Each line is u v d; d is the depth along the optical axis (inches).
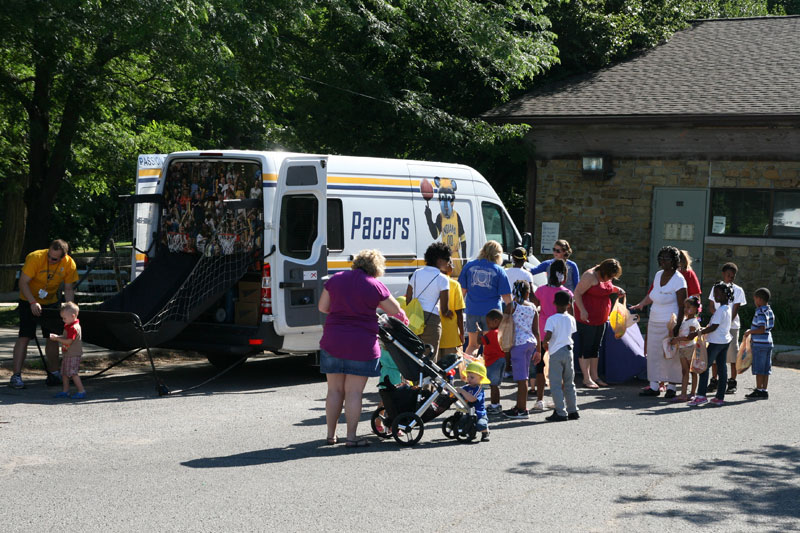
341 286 301.0
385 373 336.2
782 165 708.0
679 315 408.5
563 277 427.5
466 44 779.4
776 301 709.3
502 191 934.4
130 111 780.0
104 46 626.8
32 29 559.2
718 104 717.9
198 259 458.3
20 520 215.9
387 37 778.2
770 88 735.7
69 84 649.0
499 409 372.2
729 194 729.0
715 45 857.5
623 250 767.1
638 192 759.1
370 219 459.8
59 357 426.0
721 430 341.7
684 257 424.5
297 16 641.6
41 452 287.0
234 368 497.0
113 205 1443.2
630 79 810.2
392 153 802.8
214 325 436.8
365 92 765.9
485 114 785.6
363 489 247.8
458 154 797.9
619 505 236.4
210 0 577.0
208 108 757.3
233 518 219.0
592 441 319.6
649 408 390.6
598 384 453.1
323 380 455.8
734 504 239.3
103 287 473.1
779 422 359.3
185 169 463.2
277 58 720.3
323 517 220.8
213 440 310.2
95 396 394.9
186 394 406.6
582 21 853.8
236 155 431.2
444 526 215.3
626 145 757.9
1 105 741.3
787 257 709.3
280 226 421.1
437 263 380.5
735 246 726.5
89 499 234.4
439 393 312.0
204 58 590.2
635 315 453.1
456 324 387.2
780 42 836.0
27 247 713.0
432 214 495.8
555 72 876.6
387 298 302.2
